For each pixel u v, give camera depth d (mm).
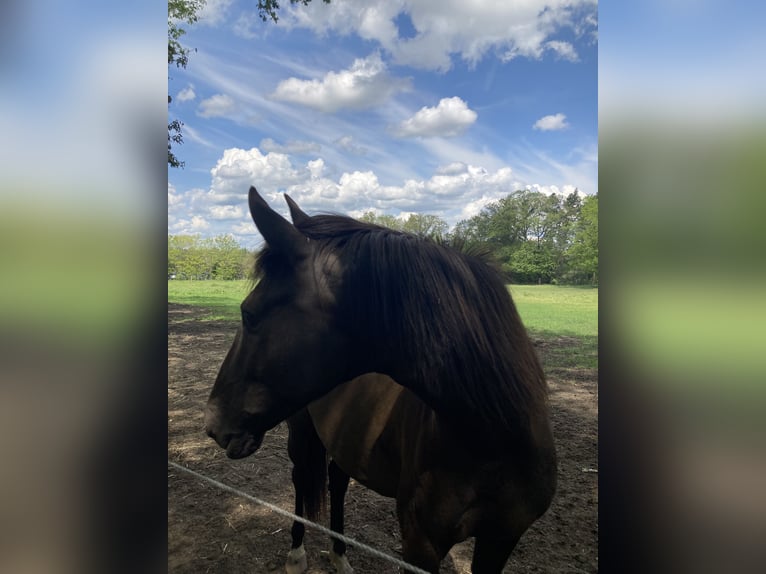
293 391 1360
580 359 7410
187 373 7070
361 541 2906
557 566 2559
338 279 1350
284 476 3814
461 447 1427
